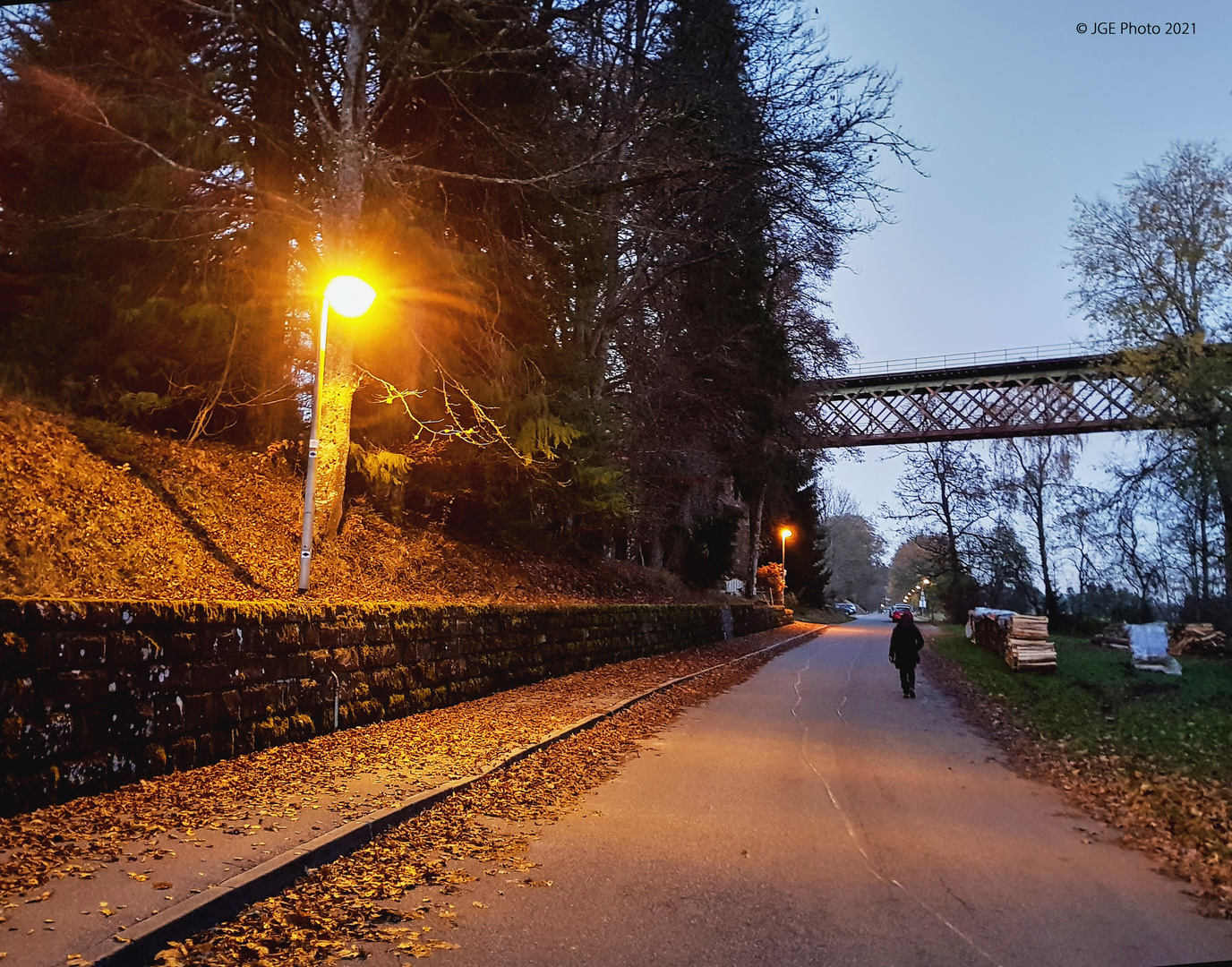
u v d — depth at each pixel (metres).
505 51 15.40
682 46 20.78
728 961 4.74
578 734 12.22
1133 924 5.48
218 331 15.13
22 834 5.84
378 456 17.19
